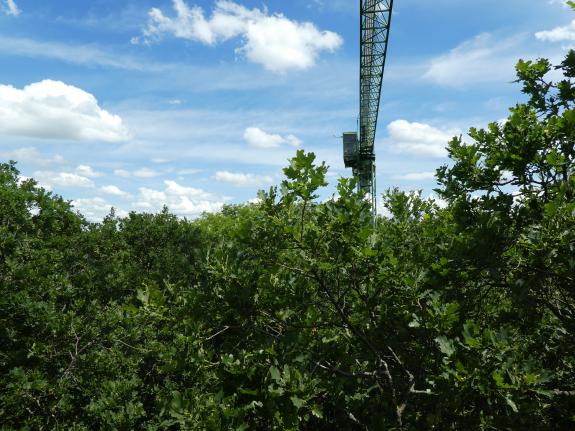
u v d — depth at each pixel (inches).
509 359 137.7
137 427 402.0
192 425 137.7
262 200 173.5
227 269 177.0
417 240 220.2
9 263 368.5
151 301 177.6
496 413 151.3
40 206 458.3
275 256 176.1
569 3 171.0
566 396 177.6
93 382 374.9
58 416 371.9
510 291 183.0
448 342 144.9
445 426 162.9
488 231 166.2
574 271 150.9
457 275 175.6
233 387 159.5
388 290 189.6
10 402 324.8
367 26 735.7
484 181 198.8
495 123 199.2
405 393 181.5
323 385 173.9
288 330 175.3
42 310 364.2
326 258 175.0
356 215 169.2
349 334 205.2
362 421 191.3
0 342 370.3
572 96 199.2
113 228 574.9
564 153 178.2
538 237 156.6
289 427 141.4
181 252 577.6
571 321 175.0
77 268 503.5
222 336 188.9
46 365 374.6
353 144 1178.6
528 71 219.3
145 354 413.4
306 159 159.5
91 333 379.6
